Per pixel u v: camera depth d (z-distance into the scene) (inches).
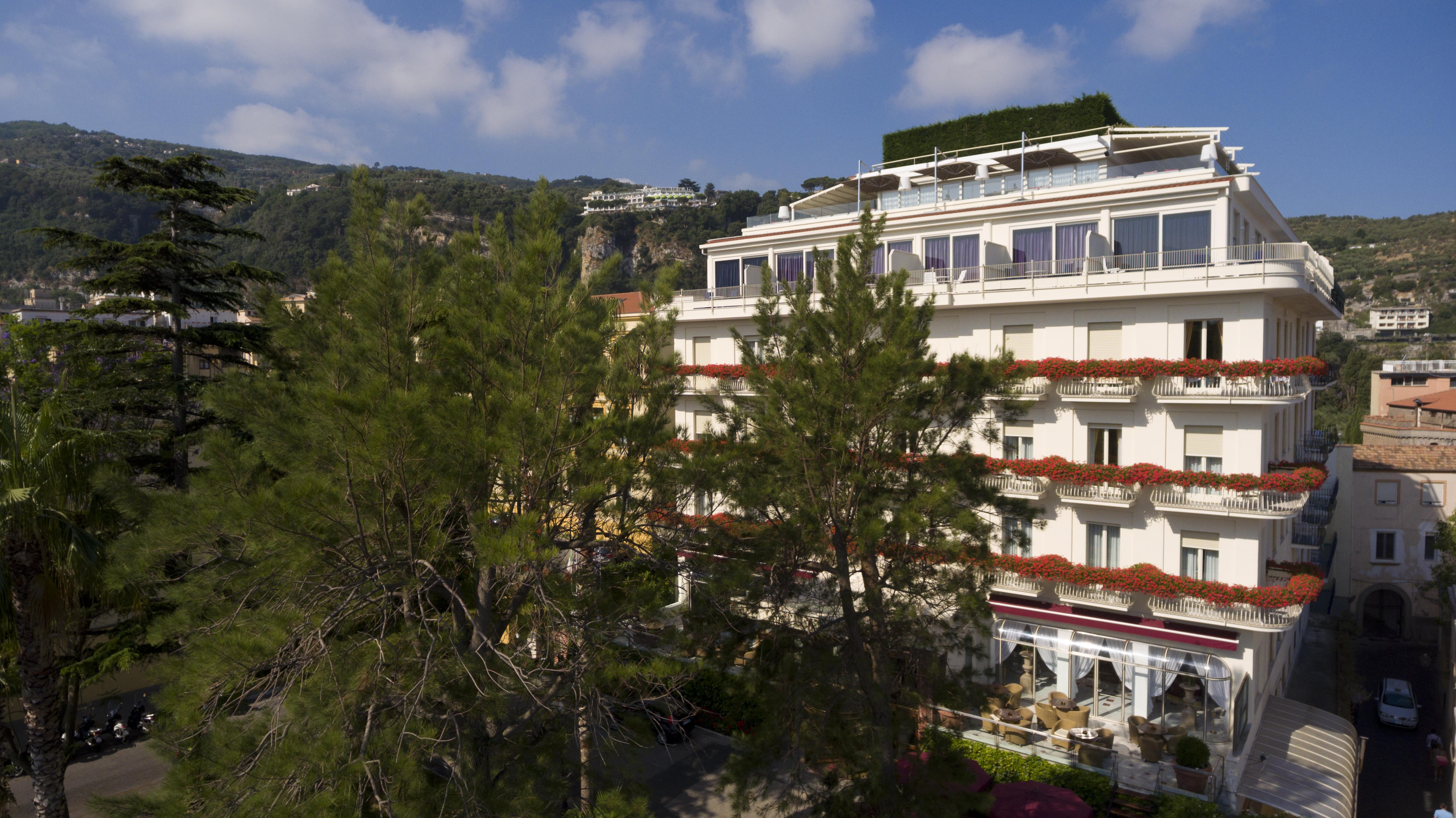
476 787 415.5
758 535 619.8
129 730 983.6
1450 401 2315.5
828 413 620.7
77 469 601.9
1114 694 966.4
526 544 407.2
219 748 395.5
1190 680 909.8
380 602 487.2
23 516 565.6
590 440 467.5
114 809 392.2
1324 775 890.1
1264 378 860.0
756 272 1274.6
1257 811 816.9
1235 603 883.4
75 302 3353.8
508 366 492.7
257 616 434.6
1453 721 1060.5
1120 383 938.7
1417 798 1025.5
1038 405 1018.7
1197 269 888.9
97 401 784.3
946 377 655.1
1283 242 1316.4
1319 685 1334.9
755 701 800.3
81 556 584.4
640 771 485.1
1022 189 1120.2
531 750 481.1
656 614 523.8
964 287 1036.5
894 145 1528.1
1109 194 1003.9
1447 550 1441.9
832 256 1235.9
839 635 655.8
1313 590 866.1
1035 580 1009.5
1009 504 646.5
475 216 555.5
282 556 424.2
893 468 650.2
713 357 1282.0
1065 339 992.2
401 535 476.1
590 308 547.2
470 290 498.0
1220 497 887.1
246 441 725.3
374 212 528.4
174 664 451.5
